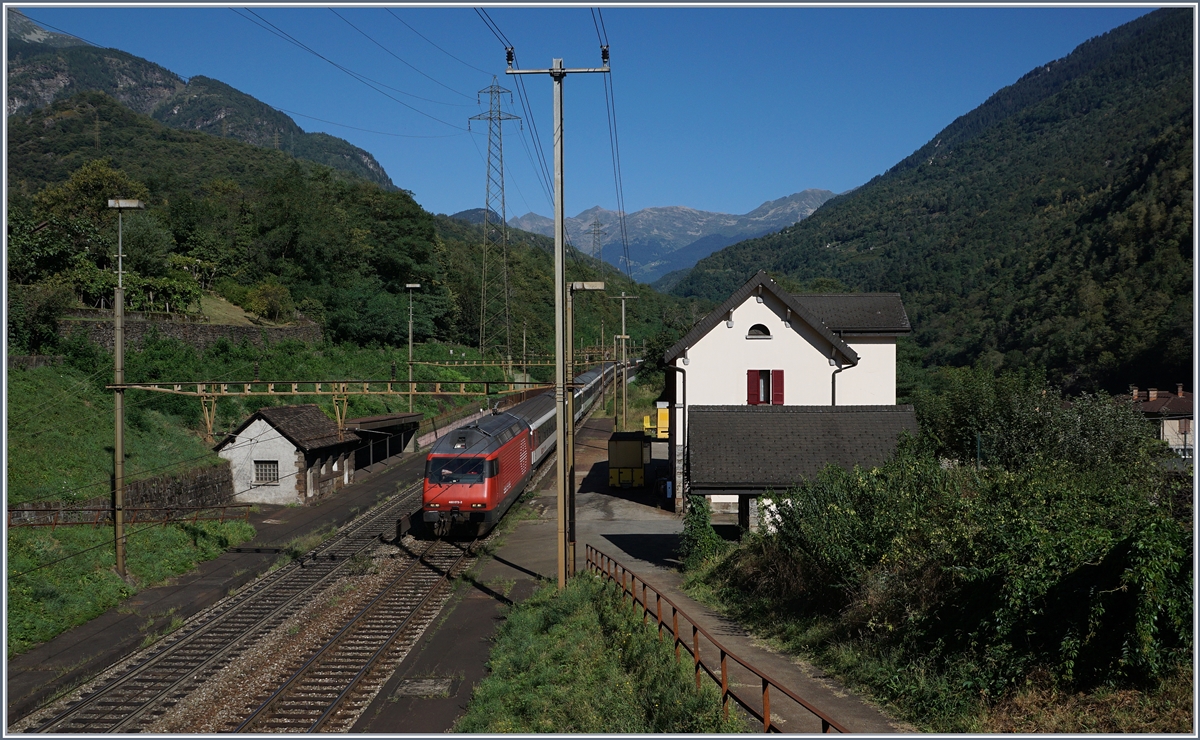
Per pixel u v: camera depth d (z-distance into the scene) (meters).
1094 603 10.14
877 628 13.45
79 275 41.91
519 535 29.14
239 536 27.30
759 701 11.47
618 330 115.69
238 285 61.12
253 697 14.32
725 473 22.80
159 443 31.48
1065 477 16.36
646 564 24.31
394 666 15.95
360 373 54.88
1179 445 37.41
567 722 11.84
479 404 64.38
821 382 32.03
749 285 31.81
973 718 10.05
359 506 33.81
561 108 20.38
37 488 23.41
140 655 16.77
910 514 15.30
